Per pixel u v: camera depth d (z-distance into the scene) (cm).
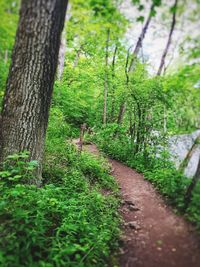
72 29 721
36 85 544
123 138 1341
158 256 420
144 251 440
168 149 973
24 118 551
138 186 786
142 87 983
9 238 405
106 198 677
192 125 668
